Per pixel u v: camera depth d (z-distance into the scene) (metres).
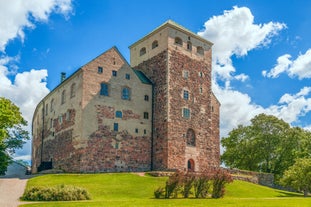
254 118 77.75
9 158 60.62
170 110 54.91
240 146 78.31
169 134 53.78
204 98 60.44
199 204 27.78
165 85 55.97
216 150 64.12
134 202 28.39
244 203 28.84
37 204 26.42
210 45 63.97
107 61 54.00
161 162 53.56
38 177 43.84
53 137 59.62
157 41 59.78
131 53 65.69
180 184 35.06
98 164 49.78
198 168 56.41
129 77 55.97
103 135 51.12
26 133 67.44
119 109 53.62
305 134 75.00
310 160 56.19
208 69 62.56
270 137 74.25
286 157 73.00
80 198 31.36
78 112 51.06
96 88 51.97
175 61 57.56
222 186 36.84
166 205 26.59
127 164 52.53
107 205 25.95
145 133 55.66
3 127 53.94
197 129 57.88
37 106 73.88
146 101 57.06
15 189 36.03
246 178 56.03
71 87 54.59
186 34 60.31
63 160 53.97
